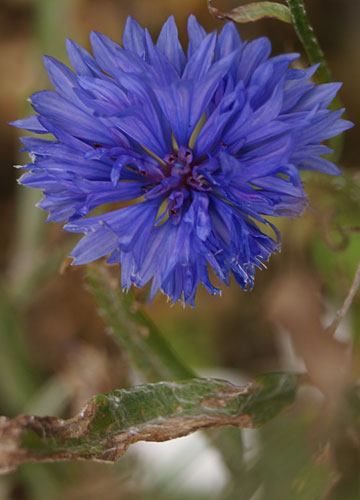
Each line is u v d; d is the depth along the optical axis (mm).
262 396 221
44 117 209
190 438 258
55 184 213
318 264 256
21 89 305
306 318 243
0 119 310
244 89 205
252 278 215
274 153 205
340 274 254
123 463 259
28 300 279
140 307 234
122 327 236
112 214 210
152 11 299
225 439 245
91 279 232
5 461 212
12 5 320
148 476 257
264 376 221
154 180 213
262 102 208
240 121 207
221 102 205
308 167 211
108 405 217
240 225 210
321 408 232
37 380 280
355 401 230
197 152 211
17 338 276
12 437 211
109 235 211
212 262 208
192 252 209
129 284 213
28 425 212
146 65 205
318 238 254
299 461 228
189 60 206
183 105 207
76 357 281
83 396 279
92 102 208
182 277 212
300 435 230
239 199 208
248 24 278
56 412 278
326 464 227
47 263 271
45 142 213
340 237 252
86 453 216
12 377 277
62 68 211
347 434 230
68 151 210
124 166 212
